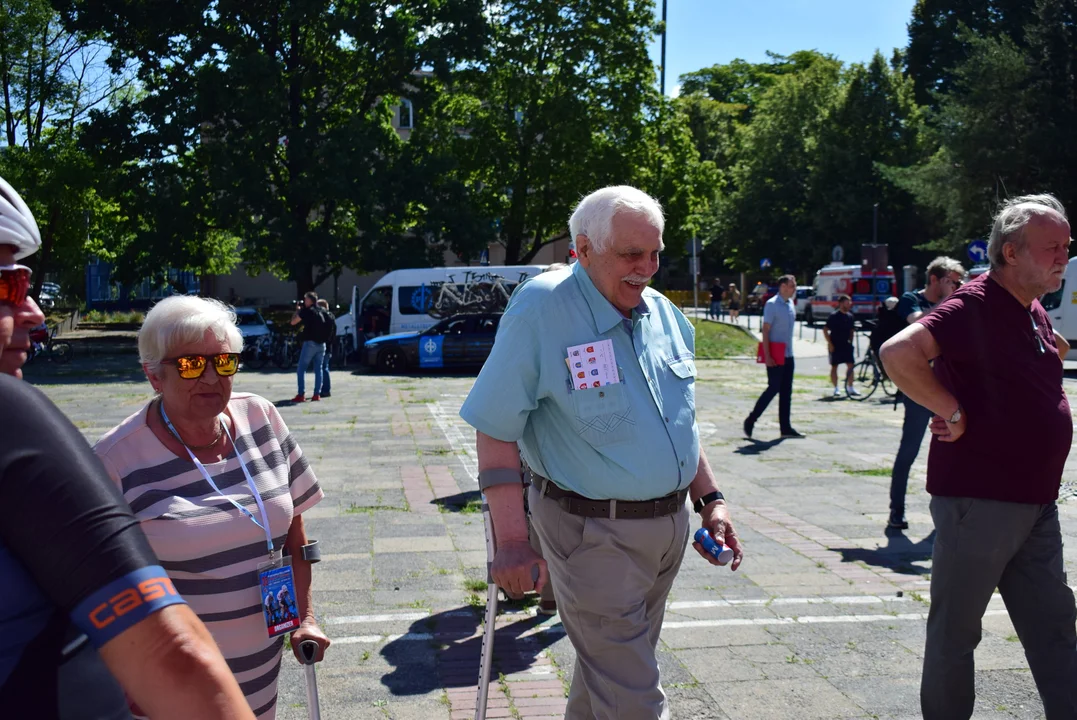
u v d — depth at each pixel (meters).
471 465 9.85
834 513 7.65
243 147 27.53
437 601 5.39
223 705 1.21
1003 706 4.00
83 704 1.24
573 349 2.85
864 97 50.00
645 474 2.84
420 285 25.44
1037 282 3.23
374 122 29.50
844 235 50.84
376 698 4.09
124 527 1.21
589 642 2.85
